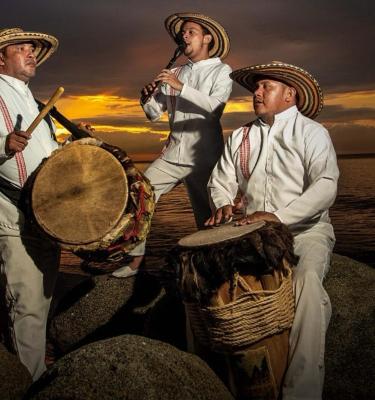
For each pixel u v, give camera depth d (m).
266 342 3.00
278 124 3.55
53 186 3.39
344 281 3.58
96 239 3.28
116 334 4.26
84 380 2.66
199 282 2.95
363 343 3.30
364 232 21.94
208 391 2.78
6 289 3.64
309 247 3.36
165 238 19.22
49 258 3.71
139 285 4.31
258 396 3.03
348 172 74.75
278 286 3.01
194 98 4.29
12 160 3.53
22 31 3.77
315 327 3.06
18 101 3.64
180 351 2.93
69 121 3.69
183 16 4.41
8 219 3.58
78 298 4.42
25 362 3.64
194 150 4.46
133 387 2.62
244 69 3.57
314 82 3.52
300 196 3.31
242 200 3.69
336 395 3.26
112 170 3.37
